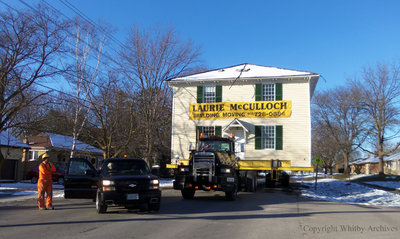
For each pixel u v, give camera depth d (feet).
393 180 107.76
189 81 80.94
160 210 34.68
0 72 52.31
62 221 27.86
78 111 66.80
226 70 88.28
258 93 77.82
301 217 31.50
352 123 148.05
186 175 45.68
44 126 70.49
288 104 75.77
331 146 188.65
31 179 84.79
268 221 28.76
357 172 197.47
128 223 26.89
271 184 75.36
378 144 136.26
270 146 75.87
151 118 87.61
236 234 23.26
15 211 34.35
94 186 39.78
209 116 79.92
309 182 108.68
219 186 44.34
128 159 36.06
